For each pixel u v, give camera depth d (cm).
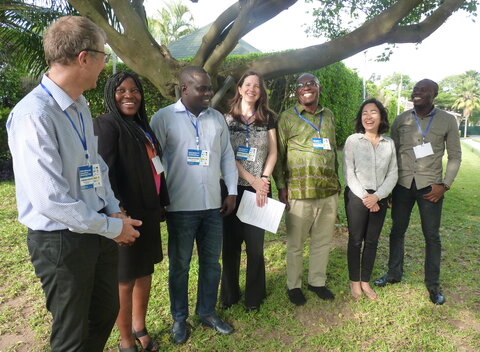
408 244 442
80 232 151
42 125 140
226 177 261
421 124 302
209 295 266
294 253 301
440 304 300
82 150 162
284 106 1020
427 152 296
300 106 290
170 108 244
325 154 289
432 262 303
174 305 259
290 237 302
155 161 227
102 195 175
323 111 296
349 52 390
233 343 253
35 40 653
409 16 498
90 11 384
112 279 182
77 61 148
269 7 379
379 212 301
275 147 285
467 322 278
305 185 287
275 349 248
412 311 290
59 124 149
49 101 148
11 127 142
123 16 380
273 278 351
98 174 171
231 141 277
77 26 146
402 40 394
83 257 158
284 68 401
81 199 162
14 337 262
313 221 302
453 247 432
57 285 156
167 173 245
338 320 282
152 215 221
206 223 254
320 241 307
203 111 245
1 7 575
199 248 264
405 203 316
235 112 275
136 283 235
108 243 174
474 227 512
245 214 273
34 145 138
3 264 384
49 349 248
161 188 234
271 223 269
